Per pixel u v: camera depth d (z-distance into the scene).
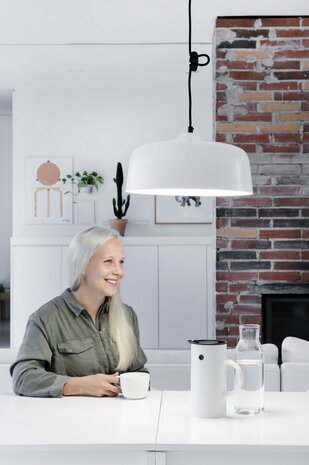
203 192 2.41
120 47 6.02
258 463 1.81
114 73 7.07
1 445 1.80
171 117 7.68
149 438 1.85
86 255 2.62
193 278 7.28
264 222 5.08
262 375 2.13
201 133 7.66
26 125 7.71
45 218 7.73
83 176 7.69
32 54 6.29
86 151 7.72
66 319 2.65
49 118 7.72
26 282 7.38
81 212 7.72
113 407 2.22
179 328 7.29
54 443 1.81
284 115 5.08
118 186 7.49
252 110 5.09
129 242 7.27
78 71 6.97
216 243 5.09
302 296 5.05
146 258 7.27
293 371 2.85
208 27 5.38
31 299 7.38
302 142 5.07
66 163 7.72
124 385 2.34
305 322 5.07
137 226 7.71
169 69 6.88
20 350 2.59
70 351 2.62
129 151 7.71
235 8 4.89
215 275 5.13
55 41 5.85
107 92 7.70
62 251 7.39
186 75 7.12
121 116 7.70
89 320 2.67
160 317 7.29
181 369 2.93
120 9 4.97
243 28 5.09
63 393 2.40
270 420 2.04
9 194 9.62
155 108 7.69
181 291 7.28
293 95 5.07
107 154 7.72
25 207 7.73
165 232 7.71
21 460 1.82
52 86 7.67
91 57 6.40
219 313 5.09
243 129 5.09
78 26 5.41
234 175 2.12
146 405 2.25
